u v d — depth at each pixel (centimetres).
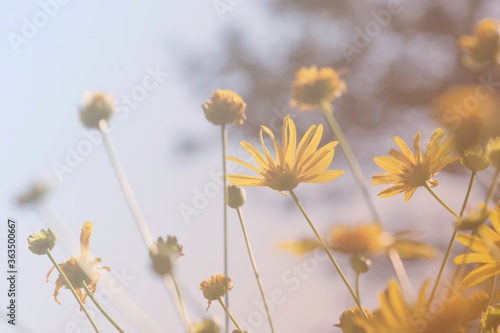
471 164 96
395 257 95
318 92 123
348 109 452
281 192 103
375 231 95
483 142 95
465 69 436
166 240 96
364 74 473
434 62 464
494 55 107
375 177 101
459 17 471
